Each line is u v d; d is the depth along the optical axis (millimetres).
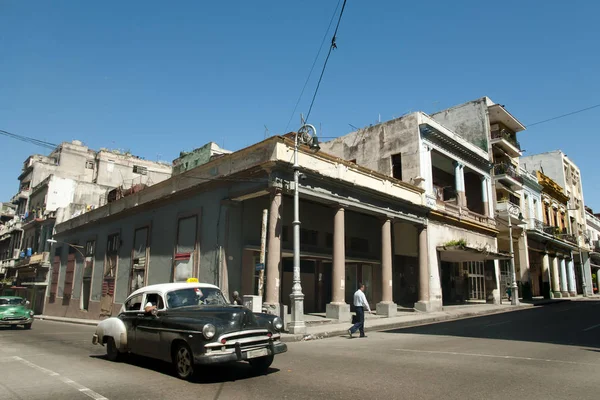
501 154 38250
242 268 18562
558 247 46594
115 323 9242
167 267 21625
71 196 42531
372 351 10281
